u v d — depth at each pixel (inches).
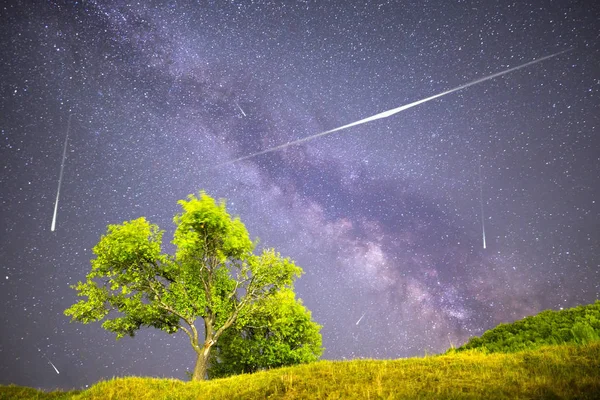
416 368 417.4
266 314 844.0
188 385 534.3
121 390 510.9
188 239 759.1
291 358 884.0
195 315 788.0
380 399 320.5
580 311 685.9
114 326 756.6
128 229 775.1
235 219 836.6
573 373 336.2
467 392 312.0
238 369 900.6
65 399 549.6
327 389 368.2
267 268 838.5
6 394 608.4
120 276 767.1
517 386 315.0
